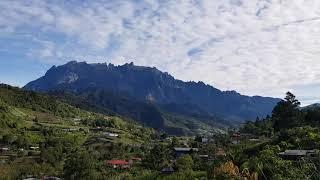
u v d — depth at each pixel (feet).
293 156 294.66
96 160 557.74
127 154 647.56
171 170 455.22
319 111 546.67
